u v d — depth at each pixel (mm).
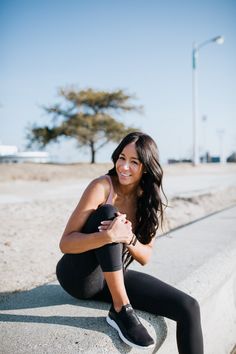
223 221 5465
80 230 2141
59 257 4078
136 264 3121
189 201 9078
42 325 1984
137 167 2201
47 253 4195
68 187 14336
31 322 2021
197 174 23000
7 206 7684
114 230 1958
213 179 18438
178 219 6641
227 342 2965
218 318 2865
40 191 12422
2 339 1835
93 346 1777
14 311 2182
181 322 1966
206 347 2633
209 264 3092
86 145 31625
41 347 1759
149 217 2328
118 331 1906
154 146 2250
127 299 1976
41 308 2223
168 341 2176
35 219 6227
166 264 3109
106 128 30703
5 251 4152
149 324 2039
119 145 2252
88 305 2254
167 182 16281
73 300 2352
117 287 1965
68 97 31219
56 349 1741
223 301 3008
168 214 6945
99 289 2215
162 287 2080
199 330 1970
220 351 2842
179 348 1973
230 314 3096
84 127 30484
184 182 16250
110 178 2250
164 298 2008
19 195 10891
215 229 4809
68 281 2188
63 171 21891
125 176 2189
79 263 2107
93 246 1978
